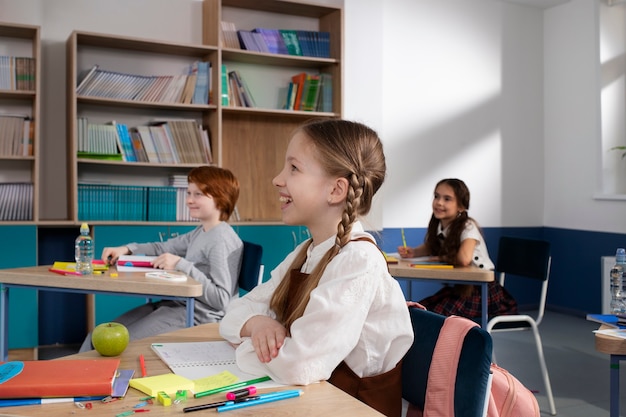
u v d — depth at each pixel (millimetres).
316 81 5027
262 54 4727
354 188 1271
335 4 5172
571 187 5977
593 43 5742
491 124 5988
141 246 3266
